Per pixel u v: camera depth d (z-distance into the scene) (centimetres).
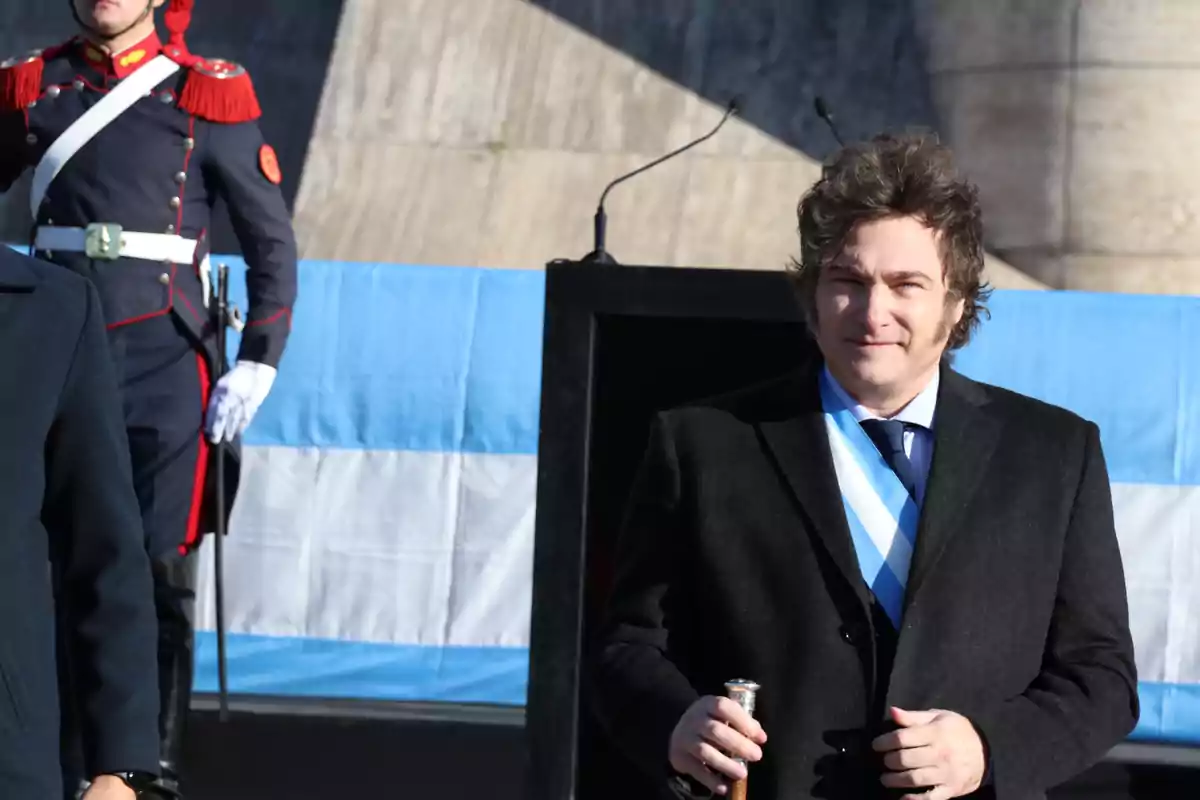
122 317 1304
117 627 679
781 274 875
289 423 1520
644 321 909
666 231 2431
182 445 1311
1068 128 2583
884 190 787
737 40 2673
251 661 1502
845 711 780
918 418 820
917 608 782
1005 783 757
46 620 646
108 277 1307
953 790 753
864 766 774
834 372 824
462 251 2433
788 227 2428
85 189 1315
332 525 1515
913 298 788
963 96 2636
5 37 2723
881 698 781
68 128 1319
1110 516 830
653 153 2530
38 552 649
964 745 754
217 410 1327
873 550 802
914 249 785
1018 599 795
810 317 817
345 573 1508
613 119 2573
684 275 882
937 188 791
